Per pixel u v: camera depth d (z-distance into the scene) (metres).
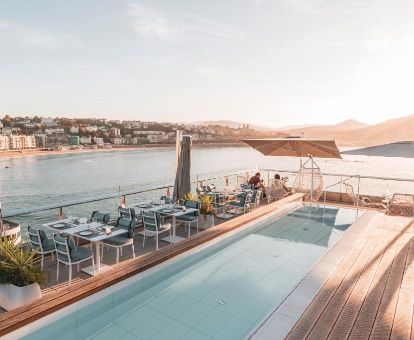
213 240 6.88
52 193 51.12
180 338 4.03
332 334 3.50
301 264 6.46
